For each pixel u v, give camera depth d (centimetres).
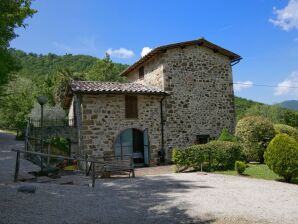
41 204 579
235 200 705
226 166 1260
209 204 661
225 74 1683
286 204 675
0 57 1351
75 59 7081
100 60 3503
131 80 1947
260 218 563
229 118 1655
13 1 1100
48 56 7631
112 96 1390
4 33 1191
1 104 2384
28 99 3312
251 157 1355
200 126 1570
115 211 581
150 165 1431
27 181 827
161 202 672
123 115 1402
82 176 1052
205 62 1631
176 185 896
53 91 3491
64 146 1659
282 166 958
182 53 1573
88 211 566
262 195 762
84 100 1336
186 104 1550
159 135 1474
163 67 1516
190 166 1230
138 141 1505
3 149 1528
